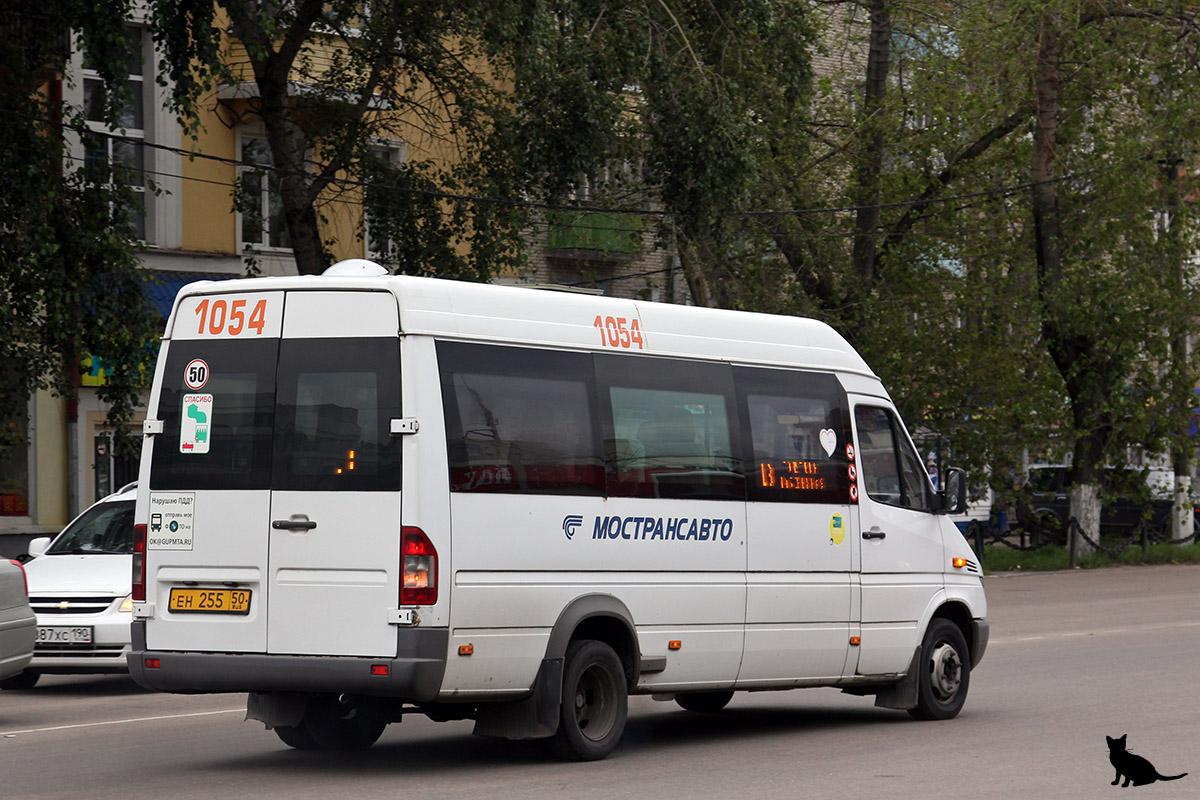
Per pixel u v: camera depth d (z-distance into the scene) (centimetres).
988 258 4409
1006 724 1575
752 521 1437
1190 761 1324
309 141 3403
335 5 3181
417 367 1189
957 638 1647
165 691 1240
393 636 1164
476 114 3422
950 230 4341
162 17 2653
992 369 4291
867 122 4269
